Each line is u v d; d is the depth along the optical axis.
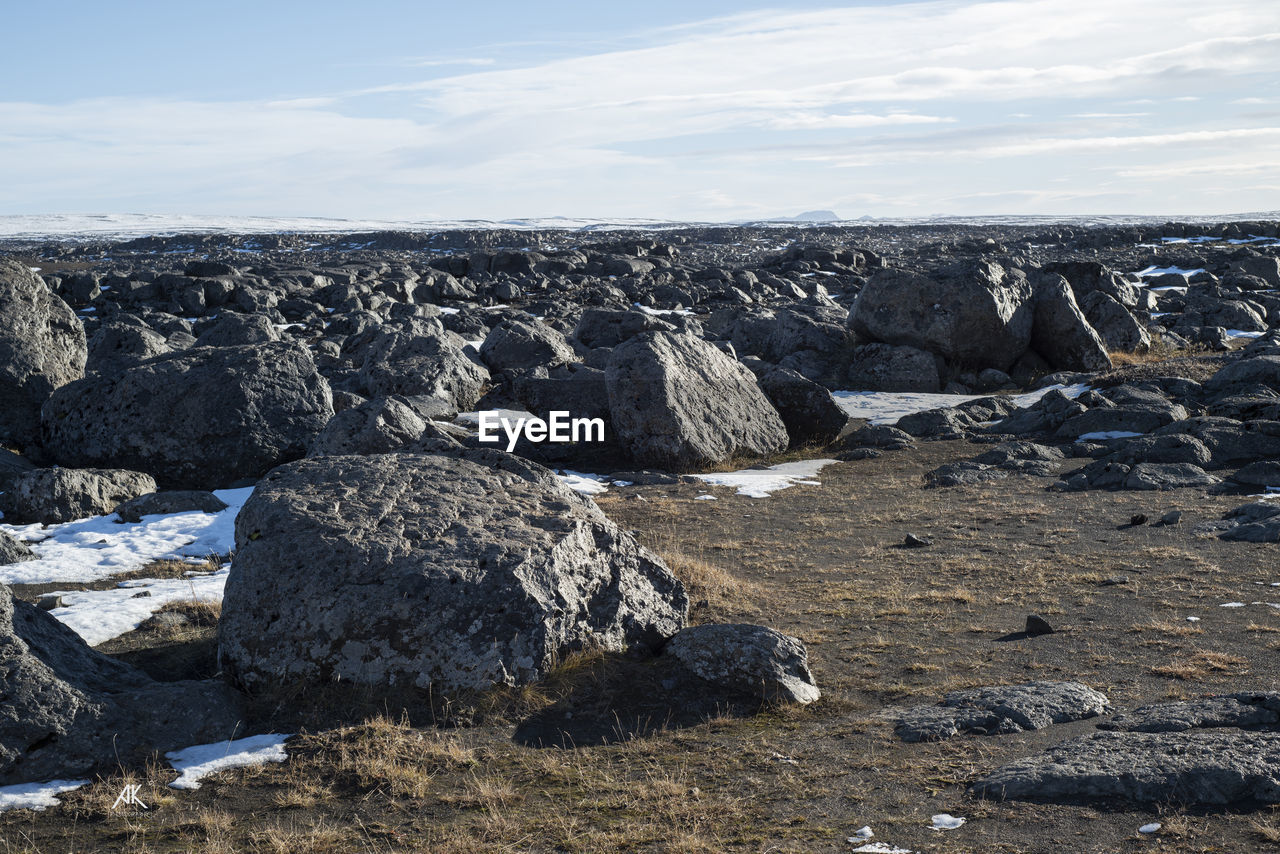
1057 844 5.60
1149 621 10.44
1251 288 59.53
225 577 13.24
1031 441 23.98
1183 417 23.00
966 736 7.45
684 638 9.29
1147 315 45.41
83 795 6.95
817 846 5.77
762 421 24.36
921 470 21.81
